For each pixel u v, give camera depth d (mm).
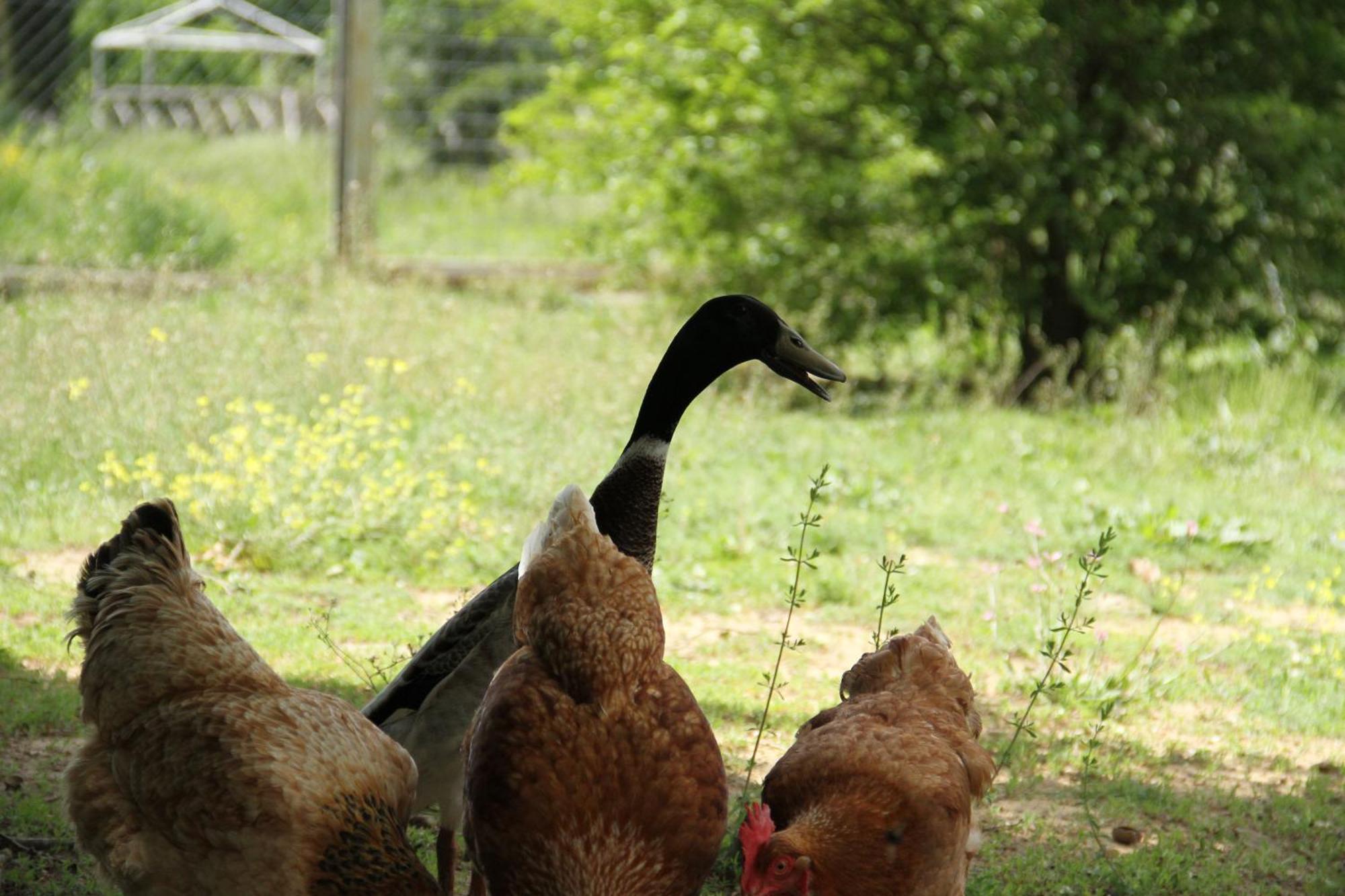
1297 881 6676
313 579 9852
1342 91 17234
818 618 9891
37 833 6266
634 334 16641
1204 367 17562
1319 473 14188
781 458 13258
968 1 16000
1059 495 12805
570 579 4992
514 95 27250
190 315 14914
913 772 5477
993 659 9250
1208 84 16734
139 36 34969
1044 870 6523
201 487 10547
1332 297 16922
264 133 32844
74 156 21234
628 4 17609
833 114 17109
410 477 10859
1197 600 10609
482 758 4871
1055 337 17297
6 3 22359
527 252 23312
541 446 12141
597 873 4766
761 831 5281
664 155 17672
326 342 13898
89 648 5199
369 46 19953
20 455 11109
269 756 4918
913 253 16625
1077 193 16969
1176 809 7262
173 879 5035
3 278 16875
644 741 4832
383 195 26547
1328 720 8664
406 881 4984
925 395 16375
